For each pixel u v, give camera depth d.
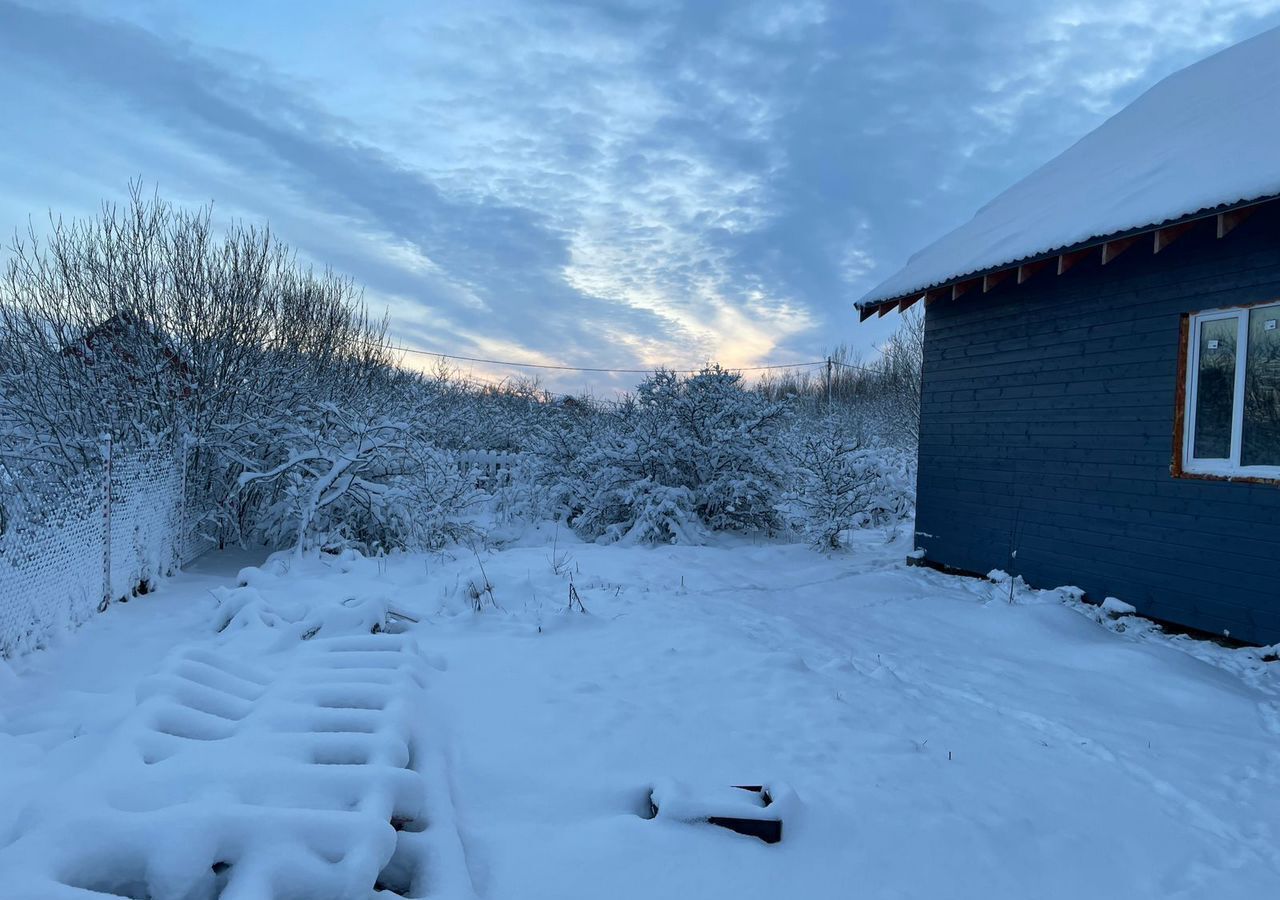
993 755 4.12
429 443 11.45
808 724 4.30
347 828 2.48
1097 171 8.65
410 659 4.47
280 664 4.46
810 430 14.41
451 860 2.65
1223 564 6.43
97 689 4.48
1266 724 4.73
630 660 5.31
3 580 4.59
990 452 8.97
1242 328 6.34
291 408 11.00
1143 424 7.14
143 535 7.27
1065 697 5.16
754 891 2.75
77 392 8.94
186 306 10.02
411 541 9.63
